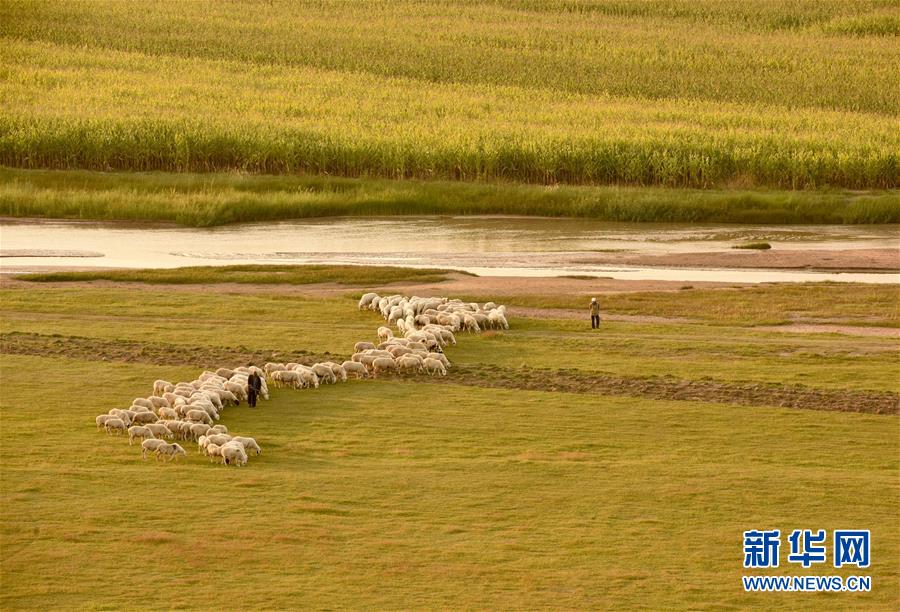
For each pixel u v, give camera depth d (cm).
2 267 13650
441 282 12738
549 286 12450
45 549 5028
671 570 4944
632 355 9181
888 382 8275
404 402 7681
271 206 18312
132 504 5584
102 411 7356
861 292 11988
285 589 4697
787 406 7694
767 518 5534
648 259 14538
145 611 4484
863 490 5931
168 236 16575
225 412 7356
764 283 12781
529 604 4600
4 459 6266
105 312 10794
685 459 6500
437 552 5094
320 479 6022
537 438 6888
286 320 10525
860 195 19712
